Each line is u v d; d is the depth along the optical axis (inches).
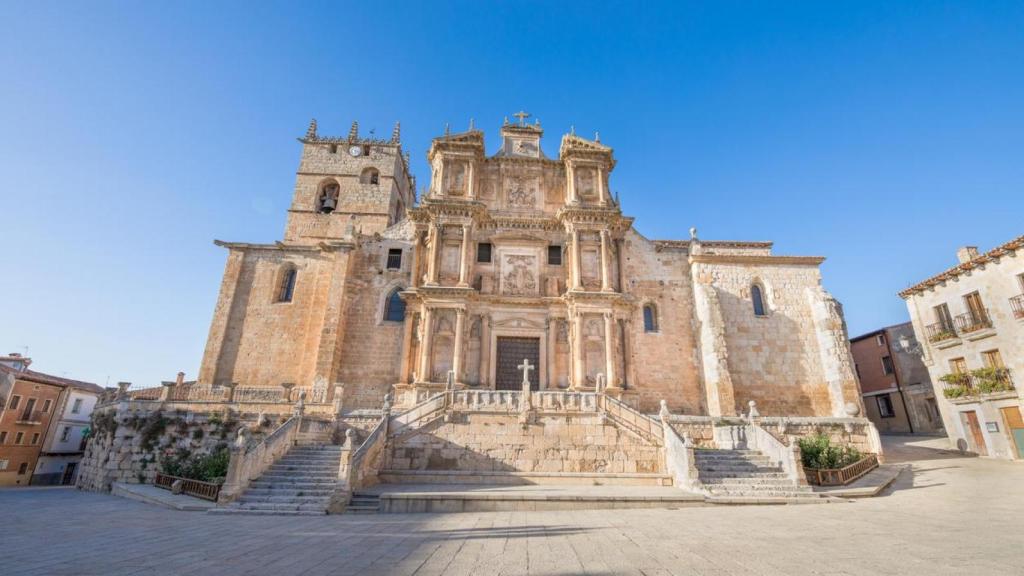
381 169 1868.8
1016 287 1077.1
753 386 1266.0
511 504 652.1
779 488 740.0
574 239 1350.9
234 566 327.3
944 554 339.3
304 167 1850.4
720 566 312.5
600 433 891.4
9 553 375.6
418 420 899.4
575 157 1460.4
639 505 657.6
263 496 695.7
